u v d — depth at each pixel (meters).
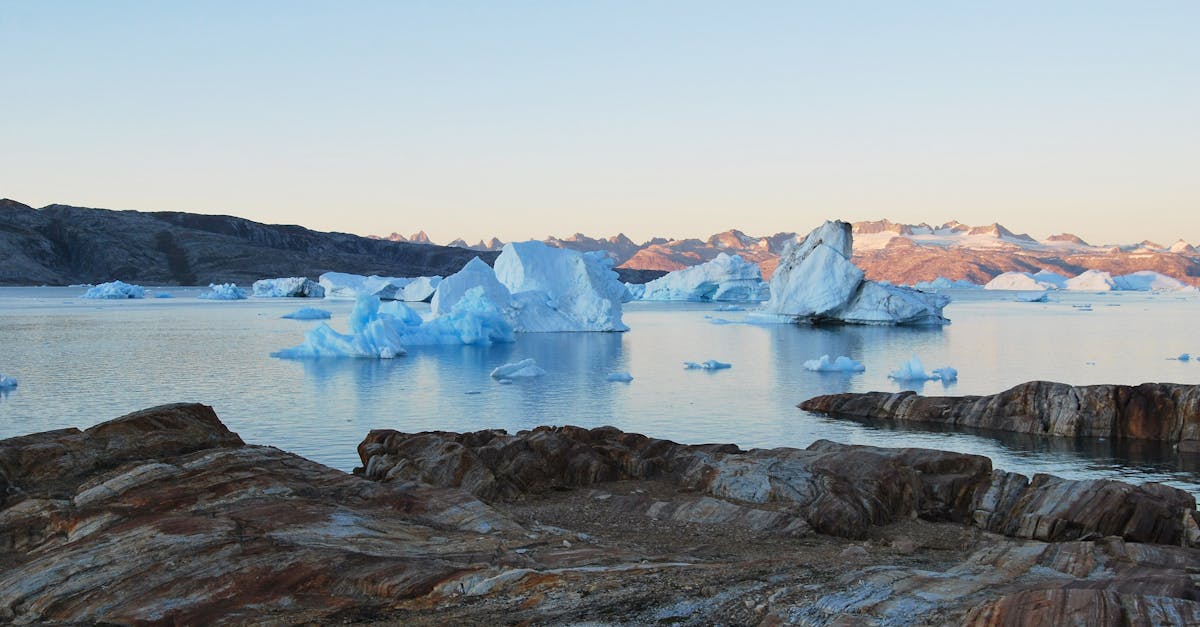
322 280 160.88
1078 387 29.69
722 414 33.53
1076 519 16.28
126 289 151.88
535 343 67.06
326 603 10.59
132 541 12.37
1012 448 26.83
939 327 86.81
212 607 10.57
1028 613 8.70
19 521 13.77
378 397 37.56
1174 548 13.89
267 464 16.27
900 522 17.25
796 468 18.48
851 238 91.56
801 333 78.31
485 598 10.60
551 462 19.80
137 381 42.50
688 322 97.12
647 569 11.55
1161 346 64.88
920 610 9.44
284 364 50.50
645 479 19.91
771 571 11.45
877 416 32.66
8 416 33.00
